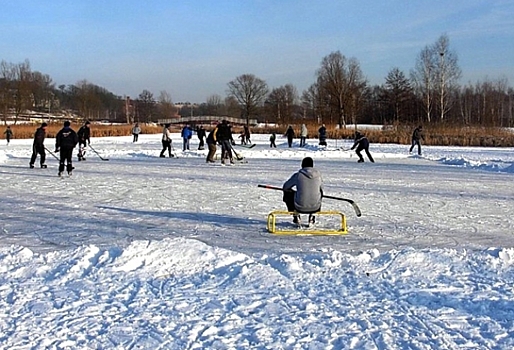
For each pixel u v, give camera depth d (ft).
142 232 32.07
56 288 19.61
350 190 53.01
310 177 32.17
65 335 15.58
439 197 48.34
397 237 30.99
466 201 45.88
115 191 50.52
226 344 14.93
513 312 17.35
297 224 33.63
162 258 22.43
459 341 15.12
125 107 392.68
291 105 327.88
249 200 45.09
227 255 22.89
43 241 29.60
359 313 17.22
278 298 18.52
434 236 31.35
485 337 15.43
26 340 15.24
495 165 79.87
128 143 149.18
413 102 273.75
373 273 21.44
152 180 60.08
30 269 21.74
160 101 389.19
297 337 15.37
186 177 63.62
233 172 70.44
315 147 126.41
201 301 18.29
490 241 30.12
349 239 30.35
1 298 18.62
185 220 35.99
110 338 15.39
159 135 211.41
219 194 48.67
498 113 284.20
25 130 181.98
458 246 28.78
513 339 15.28
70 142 63.57
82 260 22.50
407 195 49.52
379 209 41.19
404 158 101.35
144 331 15.85
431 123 163.12
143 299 18.48
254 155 105.50
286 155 106.52
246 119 322.34
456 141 139.74
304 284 20.11
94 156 99.50
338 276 21.04
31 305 17.89
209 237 30.73
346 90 244.01
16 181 58.44
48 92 358.02
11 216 37.17
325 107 258.16
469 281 20.43
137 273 21.20
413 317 16.93
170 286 19.85
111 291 19.29
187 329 15.98
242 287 19.66
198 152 105.29
